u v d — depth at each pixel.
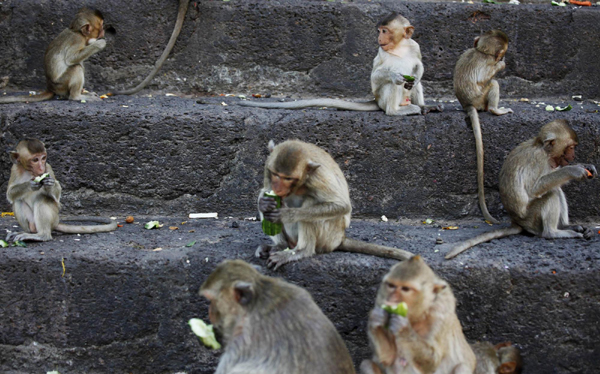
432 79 9.24
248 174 7.65
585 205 7.60
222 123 7.59
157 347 6.16
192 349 6.16
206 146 7.59
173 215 7.66
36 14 8.91
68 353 6.14
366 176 7.66
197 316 6.14
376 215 7.69
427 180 7.68
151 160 7.58
